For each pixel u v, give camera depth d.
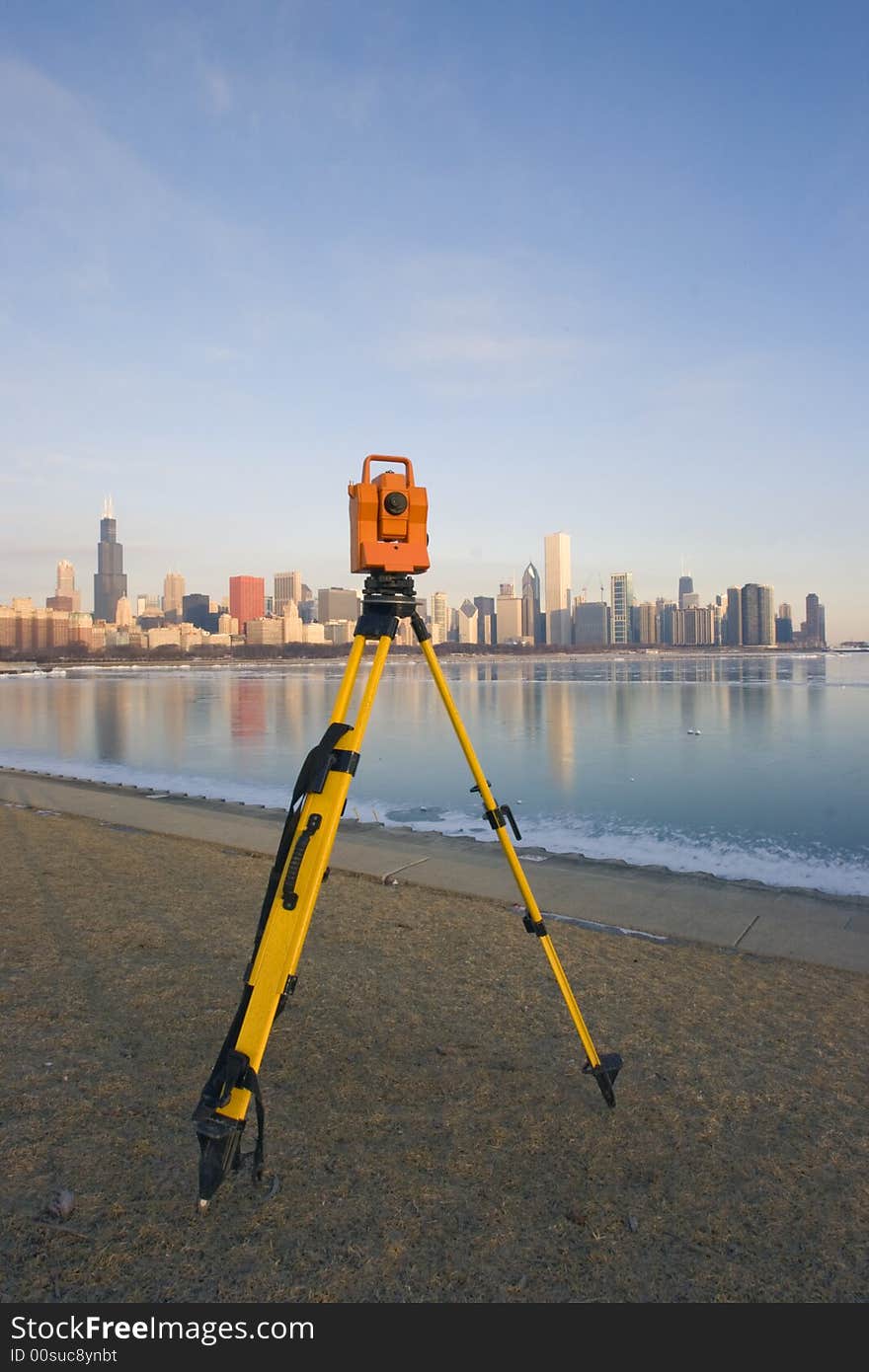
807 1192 2.93
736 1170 3.05
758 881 8.22
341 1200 2.83
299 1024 4.27
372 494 2.82
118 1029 4.15
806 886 8.46
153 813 11.09
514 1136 3.25
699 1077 3.79
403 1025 4.29
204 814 11.03
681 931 6.30
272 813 11.68
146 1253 2.56
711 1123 3.38
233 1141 2.54
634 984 5.02
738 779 16.58
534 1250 2.61
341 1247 2.60
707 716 31.47
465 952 5.55
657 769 18.02
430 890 7.38
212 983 4.81
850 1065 3.97
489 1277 2.49
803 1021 4.52
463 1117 3.38
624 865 8.77
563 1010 4.54
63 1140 3.16
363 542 2.79
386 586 2.87
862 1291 2.46
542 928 3.32
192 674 93.50
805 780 16.38
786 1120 3.42
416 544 2.86
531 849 9.58
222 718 32.66
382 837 10.09
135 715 34.28
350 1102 3.49
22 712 36.00
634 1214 2.78
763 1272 2.53
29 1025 4.20
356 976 4.99
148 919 6.16
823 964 5.57
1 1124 3.26
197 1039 4.04
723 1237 2.69
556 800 14.24
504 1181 2.95
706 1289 2.46
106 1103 3.43
